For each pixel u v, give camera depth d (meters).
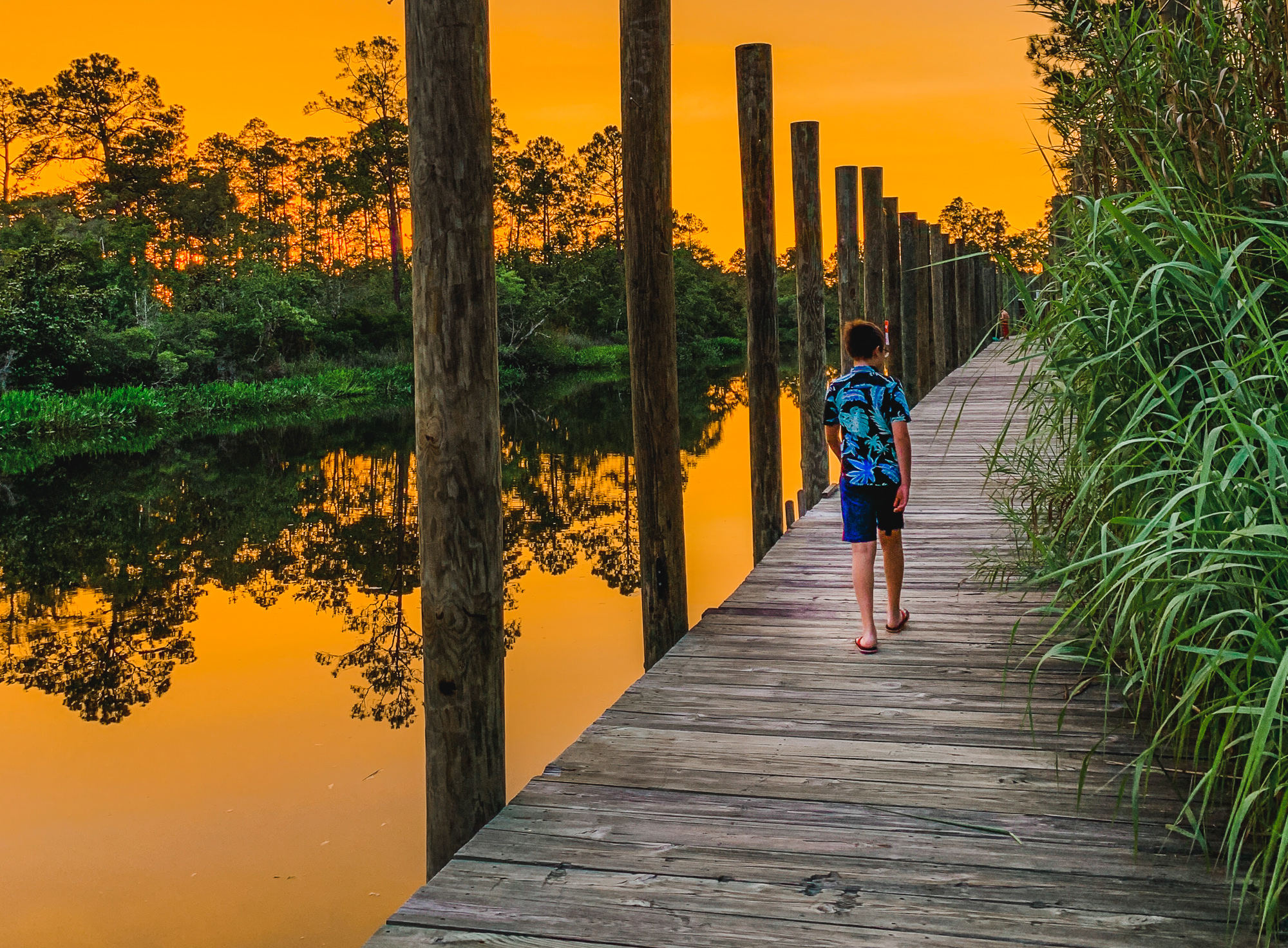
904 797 3.18
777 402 7.51
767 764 3.48
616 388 41.47
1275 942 2.31
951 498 8.12
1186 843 2.79
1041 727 3.68
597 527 12.14
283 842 4.70
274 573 10.85
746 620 5.27
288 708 6.71
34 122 60.06
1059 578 4.51
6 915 3.99
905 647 4.70
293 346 40.53
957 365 22.17
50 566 11.23
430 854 3.30
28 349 29.42
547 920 2.56
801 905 2.58
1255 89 3.15
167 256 59.69
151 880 4.32
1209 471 2.39
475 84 3.03
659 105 5.17
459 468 3.11
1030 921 2.46
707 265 89.56
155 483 17.50
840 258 11.86
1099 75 3.66
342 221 67.56
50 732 6.27
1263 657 2.23
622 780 3.39
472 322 3.08
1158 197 2.81
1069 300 3.35
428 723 3.25
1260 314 2.68
